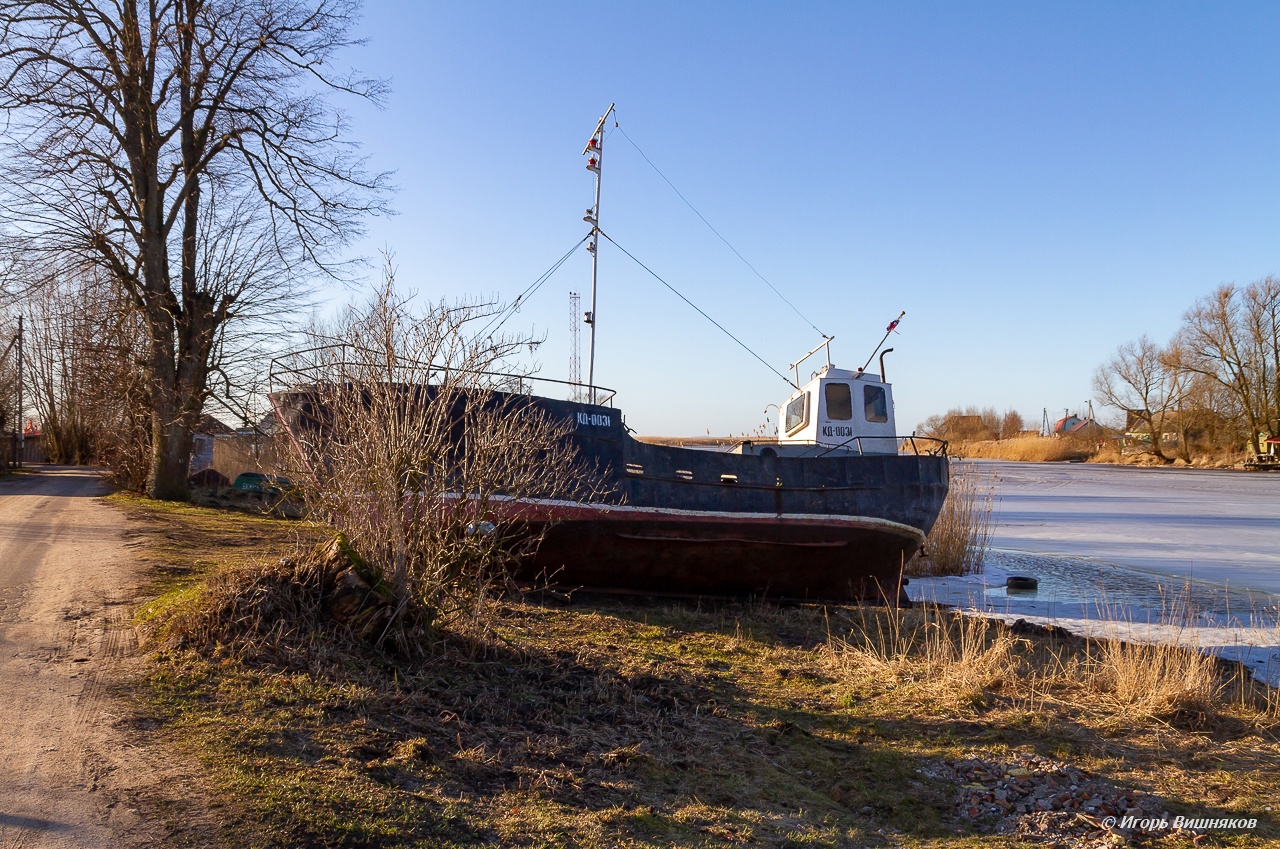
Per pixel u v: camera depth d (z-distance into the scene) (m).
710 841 4.69
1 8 18.52
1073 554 20.06
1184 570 17.62
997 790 5.94
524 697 6.62
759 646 9.63
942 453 13.95
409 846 4.04
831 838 5.01
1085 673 8.77
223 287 21.92
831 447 13.61
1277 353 67.94
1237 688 8.64
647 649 8.92
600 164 13.96
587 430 11.23
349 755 4.91
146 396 21.17
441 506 7.85
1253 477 53.38
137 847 3.73
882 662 8.90
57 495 22.94
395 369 7.59
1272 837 5.43
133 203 20.81
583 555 11.48
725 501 11.98
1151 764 6.61
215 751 4.70
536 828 4.46
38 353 51.19
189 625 6.41
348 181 21.73
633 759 5.70
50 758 4.52
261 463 19.19
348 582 6.82
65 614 7.46
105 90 19.44
